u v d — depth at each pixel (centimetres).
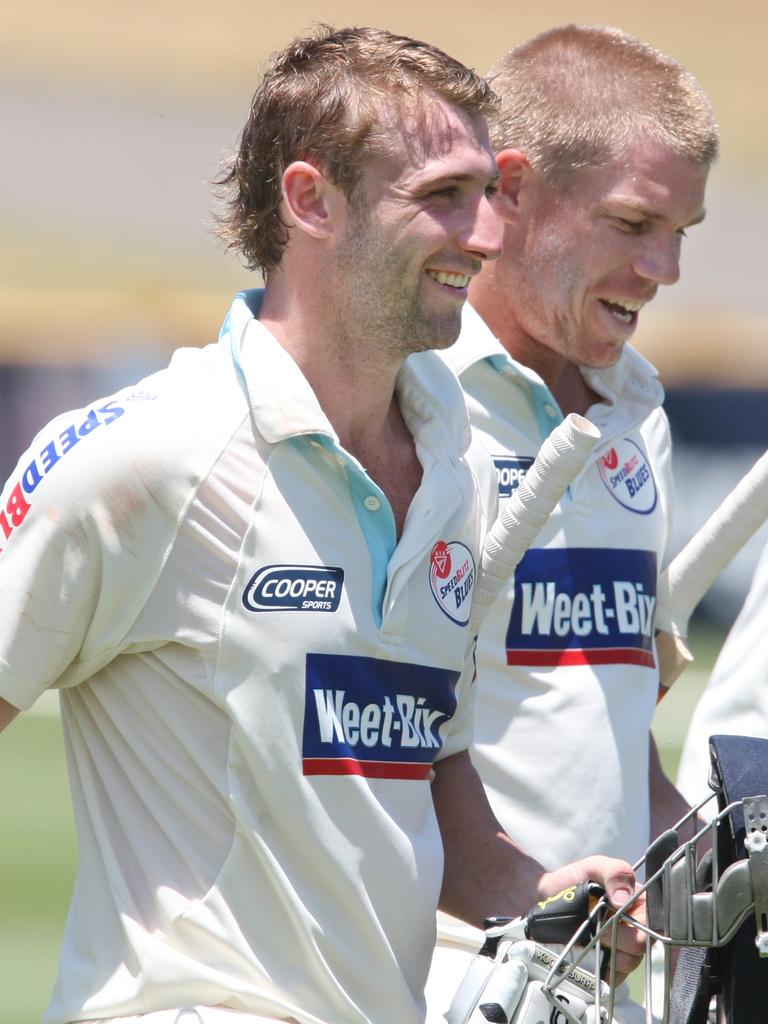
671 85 1095
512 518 866
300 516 789
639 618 1130
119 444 771
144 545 775
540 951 794
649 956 748
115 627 788
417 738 826
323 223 802
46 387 4741
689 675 3656
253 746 775
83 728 831
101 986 799
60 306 5294
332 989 785
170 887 788
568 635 1097
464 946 1060
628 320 1122
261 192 831
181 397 792
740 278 5803
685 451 4572
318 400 822
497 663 1080
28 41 7112
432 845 838
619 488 1144
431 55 811
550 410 1112
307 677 782
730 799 708
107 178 6444
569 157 1084
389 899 804
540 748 1077
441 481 841
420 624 826
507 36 7344
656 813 1173
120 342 5169
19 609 780
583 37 1114
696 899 706
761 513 1106
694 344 4859
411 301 802
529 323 1123
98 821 817
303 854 785
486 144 815
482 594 878
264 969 779
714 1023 757
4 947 2031
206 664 783
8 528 791
